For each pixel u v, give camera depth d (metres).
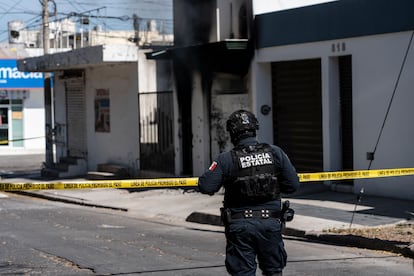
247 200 7.34
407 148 17.98
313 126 21.38
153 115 27.03
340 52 19.64
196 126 24.80
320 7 20.03
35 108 51.12
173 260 12.28
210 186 7.44
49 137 33.44
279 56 21.56
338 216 16.33
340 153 20.34
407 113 17.92
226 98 23.67
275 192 7.39
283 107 22.48
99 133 31.17
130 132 28.67
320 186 20.30
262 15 22.03
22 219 18.88
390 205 17.45
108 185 11.27
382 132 18.59
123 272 11.31
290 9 20.98
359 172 13.67
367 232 14.32
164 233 15.95
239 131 7.60
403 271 11.16
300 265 11.66
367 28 18.70
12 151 50.03
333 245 13.86
